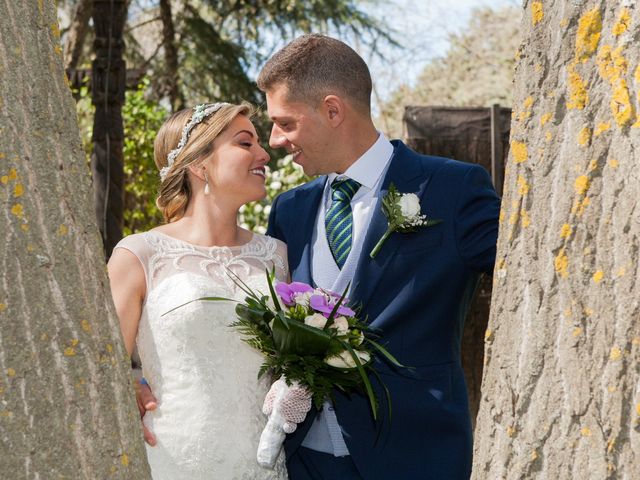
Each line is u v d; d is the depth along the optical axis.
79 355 1.35
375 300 2.60
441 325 2.59
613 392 1.47
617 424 1.46
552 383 1.55
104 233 6.93
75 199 1.39
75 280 1.36
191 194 2.76
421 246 2.58
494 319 1.69
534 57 1.63
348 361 2.33
